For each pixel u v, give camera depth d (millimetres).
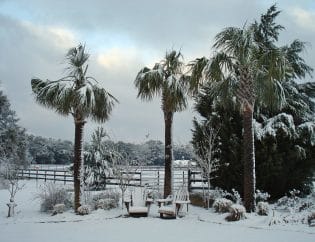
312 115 17859
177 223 12367
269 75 12328
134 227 11625
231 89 14188
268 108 16938
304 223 11602
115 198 15656
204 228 11422
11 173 19781
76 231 11000
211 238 9898
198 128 17594
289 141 15883
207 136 16750
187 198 14055
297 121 17250
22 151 34719
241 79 13453
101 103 14391
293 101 16891
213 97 16891
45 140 67562
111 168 22641
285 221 11789
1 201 18719
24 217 13555
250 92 13336
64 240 9750
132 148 24922
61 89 13766
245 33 12555
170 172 15852
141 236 10211
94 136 23656
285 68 12812
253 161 13281
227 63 13289
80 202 14141
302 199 15258
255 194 14266
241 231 10891
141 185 20469
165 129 16062
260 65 12656
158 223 12375
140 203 14352
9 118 35312
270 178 16031
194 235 10320
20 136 35312
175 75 15961
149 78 15453
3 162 27156
